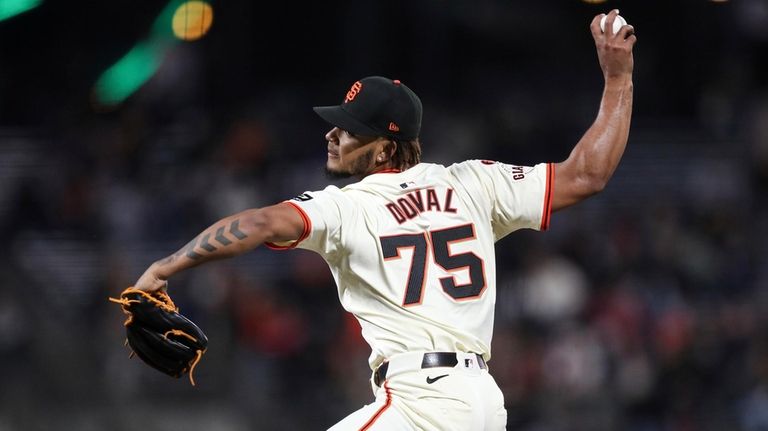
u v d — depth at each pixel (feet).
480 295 57.11
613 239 194.08
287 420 168.96
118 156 197.67
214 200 190.80
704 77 252.62
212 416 172.65
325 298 182.39
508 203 59.11
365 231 56.34
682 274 191.21
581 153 59.26
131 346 54.95
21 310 177.17
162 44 214.90
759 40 249.55
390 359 55.88
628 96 60.39
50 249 186.09
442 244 57.26
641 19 258.37
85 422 172.24
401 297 56.03
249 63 246.06
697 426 168.04
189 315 174.40
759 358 176.55
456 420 54.90
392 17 252.21
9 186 192.03
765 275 196.24
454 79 253.65
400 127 59.88
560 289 175.01
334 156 61.00
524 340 168.96
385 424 55.01
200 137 203.92
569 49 262.06
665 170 225.97
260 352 173.88
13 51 232.32
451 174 59.62
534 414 162.40
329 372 172.76
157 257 185.37
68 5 236.43
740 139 232.32
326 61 261.44
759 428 167.94
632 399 166.61
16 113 223.10
